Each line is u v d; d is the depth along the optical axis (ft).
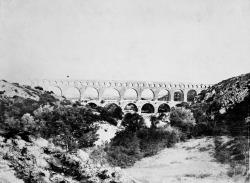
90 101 368.48
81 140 166.61
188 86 412.36
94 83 385.29
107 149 184.75
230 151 186.19
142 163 184.75
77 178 114.01
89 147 172.45
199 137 229.86
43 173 105.50
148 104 405.59
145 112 396.57
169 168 171.32
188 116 243.40
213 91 344.69
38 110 176.96
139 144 204.74
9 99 220.23
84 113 200.64
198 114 281.33
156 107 386.73
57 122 161.17
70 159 122.93
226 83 339.98
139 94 398.21
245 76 322.96
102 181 118.42
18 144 118.93
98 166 130.82
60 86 371.56
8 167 101.45
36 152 118.52
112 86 391.04
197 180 148.05
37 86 330.13
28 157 111.96
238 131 221.46
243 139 198.80
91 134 174.09
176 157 191.72
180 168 170.09
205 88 415.03
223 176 152.76
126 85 395.55
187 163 178.70
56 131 156.25
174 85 408.26
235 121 252.62
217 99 309.42
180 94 433.07
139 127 235.20
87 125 176.96
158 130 226.99
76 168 119.24
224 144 200.03
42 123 156.04
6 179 95.25
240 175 151.84
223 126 238.48
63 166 117.39
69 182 107.45
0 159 104.42
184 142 222.07
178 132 227.81
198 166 171.12
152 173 162.40
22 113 180.14
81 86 381.40
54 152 126.00
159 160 188.44
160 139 216.13
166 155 197.16
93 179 116.98
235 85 311.47
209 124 244.01
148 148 204.64
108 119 253.24
